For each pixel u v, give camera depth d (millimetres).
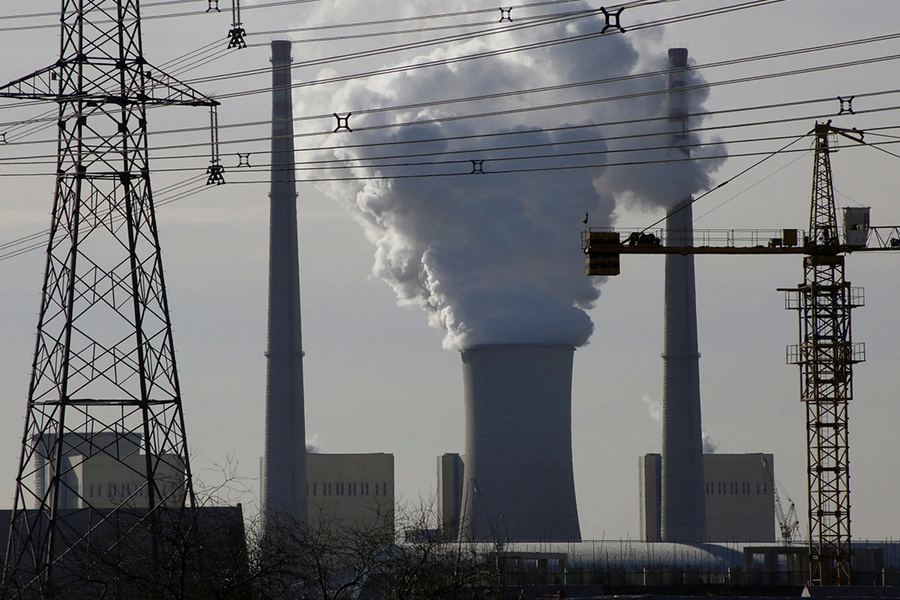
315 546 190750
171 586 178250
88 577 197375
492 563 199625
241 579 182000
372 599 194250
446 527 198625
